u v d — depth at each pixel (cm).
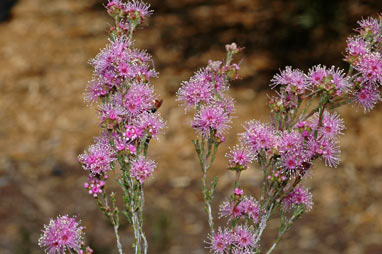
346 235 105
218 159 129
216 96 48
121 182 47
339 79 46
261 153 48
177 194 119
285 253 100
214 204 115
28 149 137
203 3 198
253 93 147
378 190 117
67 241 46
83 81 164
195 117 48
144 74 48
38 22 199
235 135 134
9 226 106
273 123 49
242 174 123
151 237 104
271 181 47
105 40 186
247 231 47
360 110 138
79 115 150
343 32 156
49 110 152
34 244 101
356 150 128
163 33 182
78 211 113
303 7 150
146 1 203
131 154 47
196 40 176
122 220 104
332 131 46
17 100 157
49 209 114
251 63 159
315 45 157
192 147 133
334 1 149
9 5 204
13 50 182
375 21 48
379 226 107
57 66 172
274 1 185
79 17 201
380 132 131
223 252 48
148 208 114
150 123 47
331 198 115
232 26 179
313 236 104
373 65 46
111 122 47
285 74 48
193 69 163
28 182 123
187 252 101
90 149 47
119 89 47
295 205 48
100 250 96
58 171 127
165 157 131
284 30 165
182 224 109
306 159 47
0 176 125
